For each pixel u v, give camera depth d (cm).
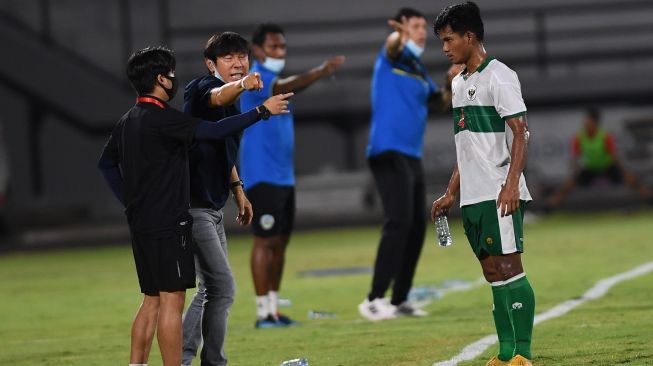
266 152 2333
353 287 3059
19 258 5050
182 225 1468
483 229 1536
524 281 1543
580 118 6931
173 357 1474
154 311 1561
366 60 7425
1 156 6694
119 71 7281
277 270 2381
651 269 2977
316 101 6925
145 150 1460
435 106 2520
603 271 3008
